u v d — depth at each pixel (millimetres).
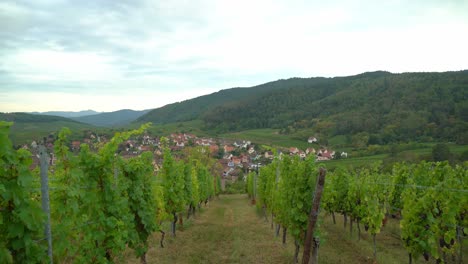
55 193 5168
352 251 11094
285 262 9906
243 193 54531
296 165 10688
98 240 5984
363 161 52844
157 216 11445
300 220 9094
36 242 4094
